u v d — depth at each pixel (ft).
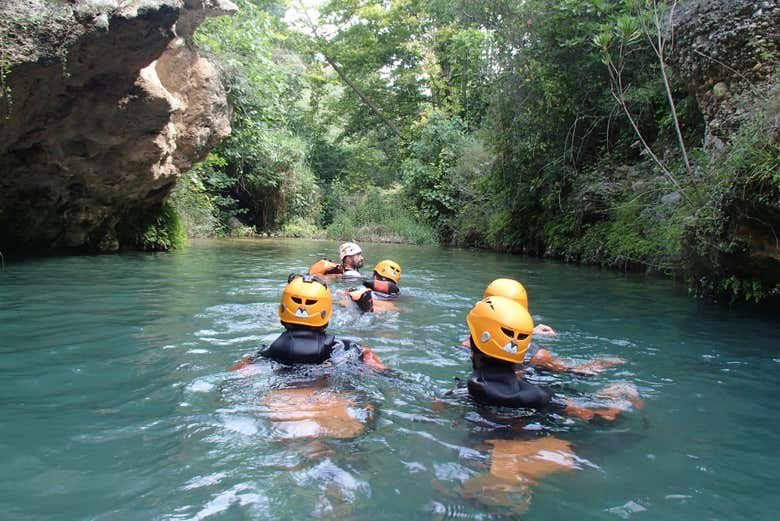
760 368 14.61
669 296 26.21
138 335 16.06
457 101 81.87
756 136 20.36
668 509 7.55
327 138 118.83
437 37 87.86
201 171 63.87
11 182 29.53
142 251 41.86
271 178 79.77
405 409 11.10
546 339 17.67
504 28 47.47
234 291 24.35
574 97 44.34
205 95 38.65
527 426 10.46
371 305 20.57
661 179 34.45
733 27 25.07
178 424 9.82
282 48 100.48
